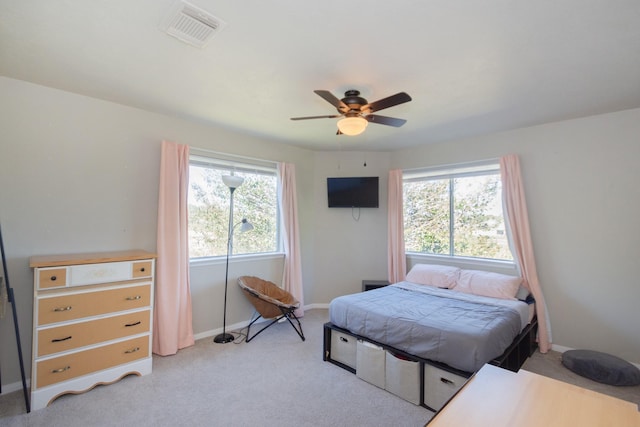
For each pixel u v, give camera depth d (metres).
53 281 2.21
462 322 2.39
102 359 2.43
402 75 2.28
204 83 2.45
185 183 3.27
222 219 3.79
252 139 3.97
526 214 3.41
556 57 2.02
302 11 1.58
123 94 2.68
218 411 2.18
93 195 2.78
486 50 1.94
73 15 1.64
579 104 2.81
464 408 0.92
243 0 1.50
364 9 1.56
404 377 2.35
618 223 2.96
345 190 4.60
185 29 1.76
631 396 2.41
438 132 3.72
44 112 2.54
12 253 2.42
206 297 3.56
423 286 3.70
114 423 2.03
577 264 3.17
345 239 4.75
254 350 3.20
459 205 4.14
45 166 2.55
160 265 3.05
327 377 2.67
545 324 3.25
